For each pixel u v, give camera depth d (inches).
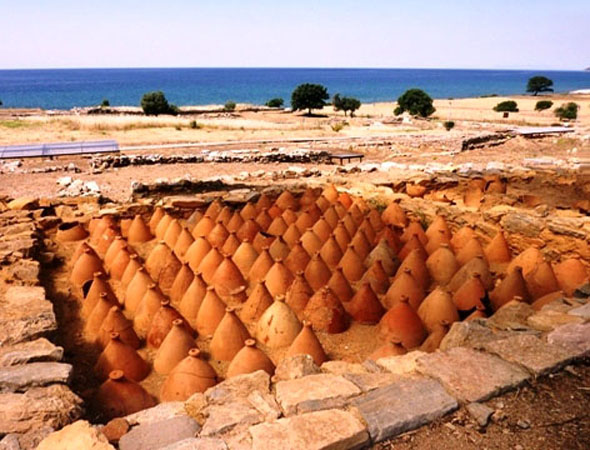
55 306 327.6
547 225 398.6
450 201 550.0
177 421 160.1
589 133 1393.9
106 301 296.4
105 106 2822.3
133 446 149.0
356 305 310.8
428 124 1909.4
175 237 424.5
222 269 344.8
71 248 432.5
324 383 176.4
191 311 312.5
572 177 555.5
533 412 165.2
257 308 307.6
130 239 444.5
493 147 1205.7
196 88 6973.4
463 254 386.6
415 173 672.4
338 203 471.5
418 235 422.3
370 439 151.8
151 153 1037.8
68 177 782.5
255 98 5108.3
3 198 526.6
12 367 198.7
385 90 6569.9
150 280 327.3
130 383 222.4
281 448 143.6
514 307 247.6
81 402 183.9
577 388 176.4
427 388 173.0
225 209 462.0
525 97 4128.9
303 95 2635.3
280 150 1030.4
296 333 280.5
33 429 161.9
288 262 366.9
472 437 154.9
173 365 256.4
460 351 196.2
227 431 153.8
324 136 1443.2
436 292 297.3
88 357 271.9
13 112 2374.5
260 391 175.8
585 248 373.4
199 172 863.7
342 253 390.3
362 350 282.0
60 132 1395.2
